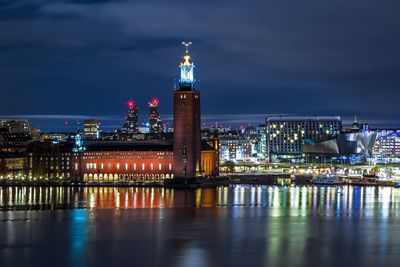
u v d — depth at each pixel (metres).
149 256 176.75
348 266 165.88
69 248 187.12
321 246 188.38
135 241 196.75
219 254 178.75
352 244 191.12
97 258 175.00
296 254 178.38
